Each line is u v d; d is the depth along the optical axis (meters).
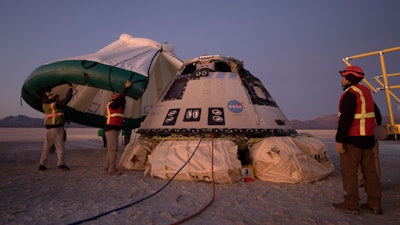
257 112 6.39
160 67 9.75
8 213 3.26
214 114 6.12
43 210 3.38
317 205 3.66
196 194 4.23
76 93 9.56
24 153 10.78
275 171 5.15
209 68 7.40
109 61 6.77
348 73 3.49
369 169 3.35
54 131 6.51
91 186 4.77
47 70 7.05
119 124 6.16
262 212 3.36
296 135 6.85
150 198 3.99
